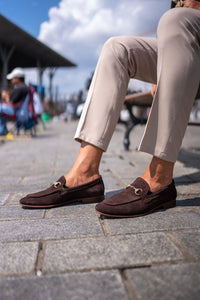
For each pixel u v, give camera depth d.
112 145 4.70
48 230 1.14
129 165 2.78
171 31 1.19
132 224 1.18
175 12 1.21
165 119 1.21
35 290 0.74
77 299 0.70
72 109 16.75
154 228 1.13
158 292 0.72
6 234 1.11
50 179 2.21
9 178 2.30
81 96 11.95
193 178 2.09
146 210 1.27
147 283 0.76
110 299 0.70
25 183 2.10
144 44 1.42
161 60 1.21
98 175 1.47
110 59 1.36
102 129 1.35
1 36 16.48
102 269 0.84
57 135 7.15
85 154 1.42
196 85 1.23
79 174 1.44
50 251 0.95
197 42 1.23
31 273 0.82
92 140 1.36
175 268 0.83
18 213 1.37
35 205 1.40
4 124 6.18
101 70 1.37
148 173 1.31
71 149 4.18
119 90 1.37
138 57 1.41
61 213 1.34
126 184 1.96
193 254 0.91
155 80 1.55
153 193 1.29
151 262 0.87
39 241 1.04
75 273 0.82
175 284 0.75
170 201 1.37
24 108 6.04
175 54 1.19
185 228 1.13
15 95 5.89
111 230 1.12
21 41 17.48
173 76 1.19
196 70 1.22
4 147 4.58
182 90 1.20
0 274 0.82
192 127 9.98
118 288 0.74
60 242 1.02
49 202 1.40
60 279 0.79
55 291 0.73
